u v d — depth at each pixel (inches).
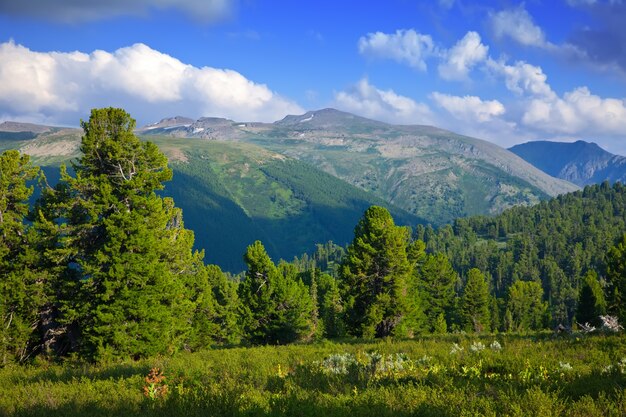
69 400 413.7
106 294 938.1
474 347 604.7
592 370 402.3
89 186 1048.2
